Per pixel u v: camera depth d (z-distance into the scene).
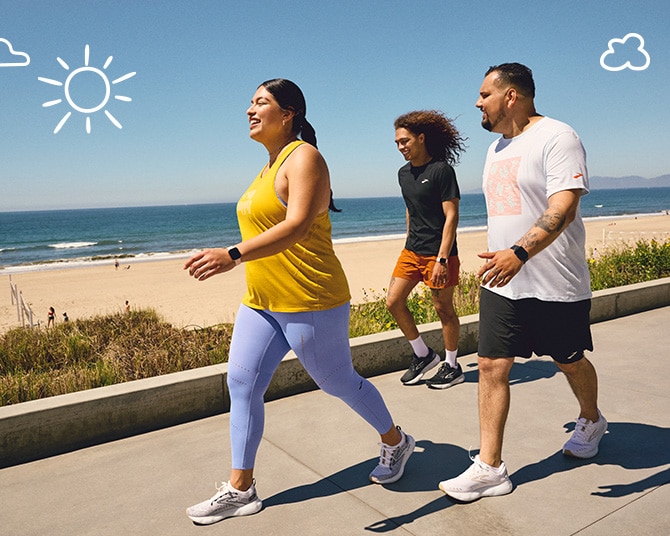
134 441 3.33
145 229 102.12
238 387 2.47
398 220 106.81
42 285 29.84
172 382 3.52
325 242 2.41
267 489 2.76
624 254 8.93
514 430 3.31
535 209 2.53
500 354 2.59
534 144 2.49
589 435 2.91
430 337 4.70
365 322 6.12
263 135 2.42
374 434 3.35
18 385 3.92
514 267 2.26
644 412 3.52
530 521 2.39
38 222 143.38
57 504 2.66
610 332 5.35
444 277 3.89
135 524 2.48
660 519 2.35
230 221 123.94
